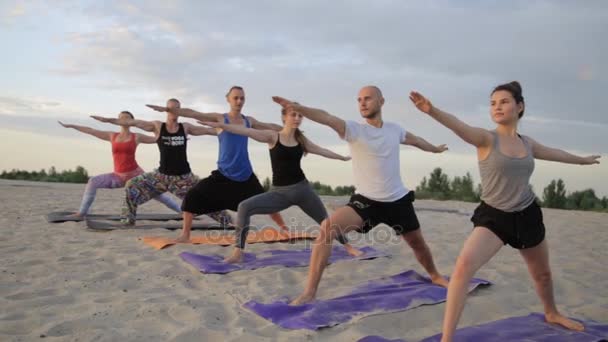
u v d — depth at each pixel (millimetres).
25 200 12648
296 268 5516
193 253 6047
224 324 3623
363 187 4211
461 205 16328
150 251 6359
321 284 4902
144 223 8906
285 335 3398
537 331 3500
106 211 11062
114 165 8602
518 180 3111
